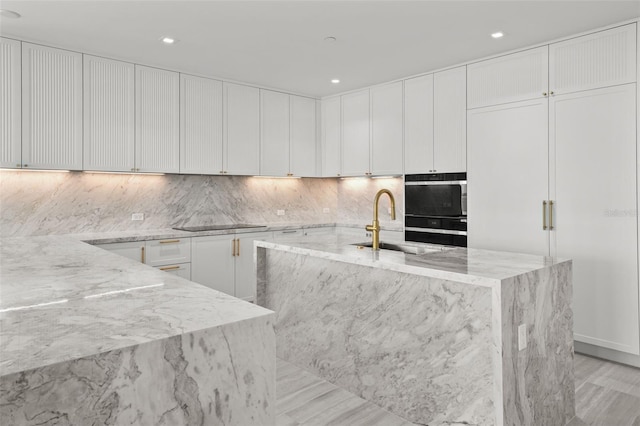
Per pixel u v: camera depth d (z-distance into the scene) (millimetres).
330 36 3547
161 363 937
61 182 4043
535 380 2113
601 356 3373
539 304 2139
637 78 3154
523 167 3787
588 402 2605
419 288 2375
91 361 843
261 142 5145
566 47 3523
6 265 1920
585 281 3420
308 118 5633
